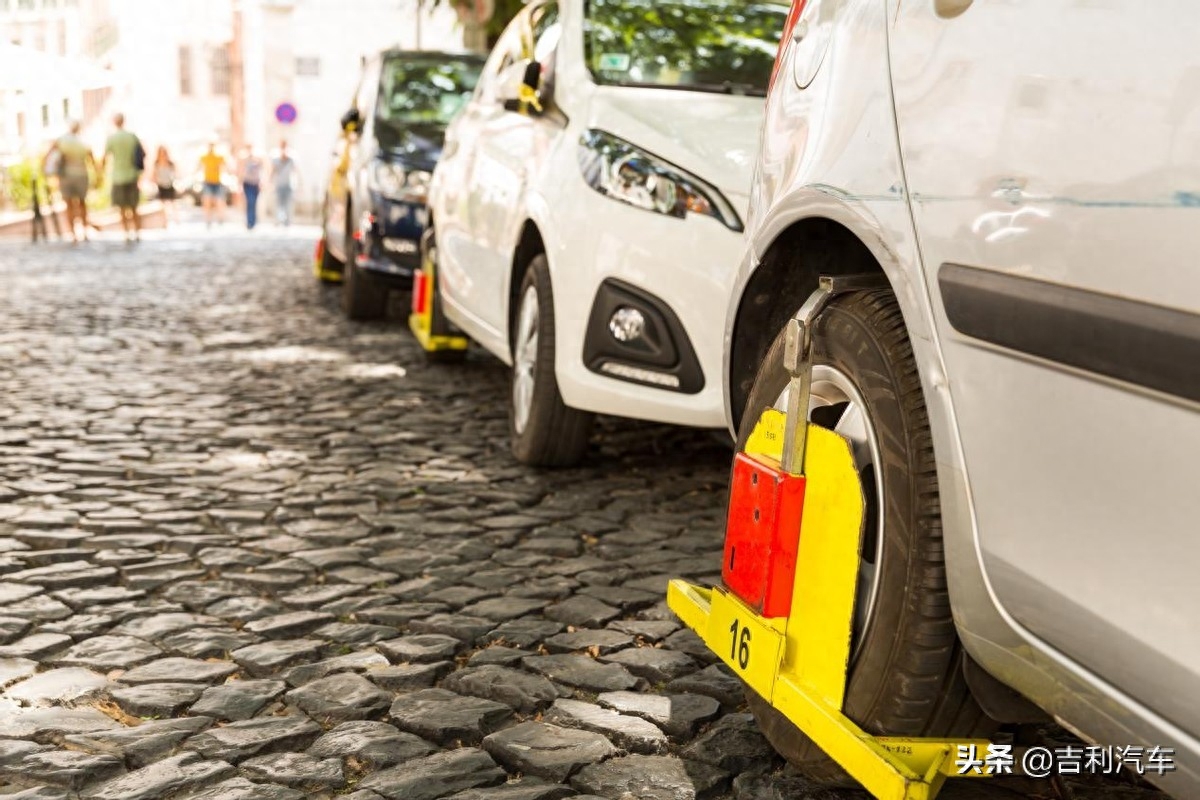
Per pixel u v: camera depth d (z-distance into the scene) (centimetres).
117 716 312
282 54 3638
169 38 4481
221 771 283
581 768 289
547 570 438
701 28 607
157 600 396
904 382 235
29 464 564
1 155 2883
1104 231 179
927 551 229
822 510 251
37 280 1441
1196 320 162
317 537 468
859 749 232
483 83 764
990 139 205
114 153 2181
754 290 295
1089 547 183
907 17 235
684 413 499
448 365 868
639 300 502
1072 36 192
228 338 984
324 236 1392
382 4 3631
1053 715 201
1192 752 171
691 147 508
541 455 573
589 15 602
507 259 605
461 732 306
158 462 578
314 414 696
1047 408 191
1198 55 169
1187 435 167
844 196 244
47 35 4116
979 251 204
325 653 357
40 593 398
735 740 304
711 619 291
